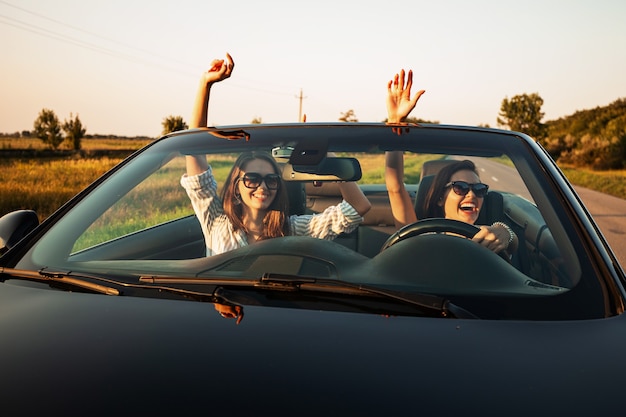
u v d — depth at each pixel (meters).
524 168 2.16
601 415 1.20
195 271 1.84
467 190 2.30
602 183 27.33
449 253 1.83
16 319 1.56
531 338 1.46
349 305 1.60
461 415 1.19
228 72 2.84
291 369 1.31
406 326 1.50
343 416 1.17
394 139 2.34
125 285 1.74
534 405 1.22
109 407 1.19
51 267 1.89
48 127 69.12
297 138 2.39
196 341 1.42
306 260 1.85
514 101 70.62
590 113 92.31
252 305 1.61
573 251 1.80
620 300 1.63
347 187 2.43
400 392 1.24
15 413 1.20
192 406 1.19
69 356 1.37
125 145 88.69
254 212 2.32
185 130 2.58
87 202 2.19
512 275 1.77
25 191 16.91
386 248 2.00
